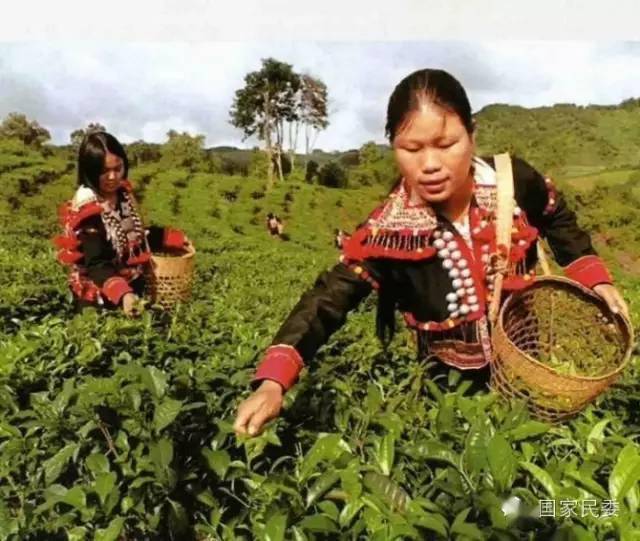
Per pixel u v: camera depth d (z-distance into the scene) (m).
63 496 2.64
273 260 21.89
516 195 2.99
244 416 2.46
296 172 53.59
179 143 51.78
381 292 3.07
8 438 3.20
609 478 1.99
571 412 2.63
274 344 2.67
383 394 3.15
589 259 3.10
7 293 7.13
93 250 5.33
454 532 1.79
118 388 2.86
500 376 2.75
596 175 43.50
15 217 31.56
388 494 2.09
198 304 6.27
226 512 2.89
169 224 37.53
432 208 2.88
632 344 2.78
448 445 2.34
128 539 2.99
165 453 2.57
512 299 2.91
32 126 41.41
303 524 1.97
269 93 49.34
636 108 47.03
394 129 2.63
